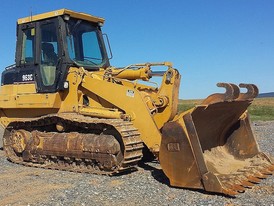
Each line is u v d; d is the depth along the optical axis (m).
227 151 7.62
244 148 7.50
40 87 8.70
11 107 9.30
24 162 8.91
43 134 8.55
